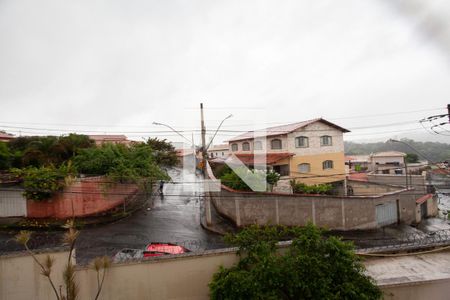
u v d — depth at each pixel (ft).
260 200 47.83
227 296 17.43
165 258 20.36
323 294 16.78
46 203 47.60
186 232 44.75
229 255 21.01
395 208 54.65
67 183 28.84
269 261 17.76
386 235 47.39
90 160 53.06
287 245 20.63
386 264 22.16
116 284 19.79
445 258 23.02
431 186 65.62
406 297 19.27
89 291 19.47
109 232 43.70
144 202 61.11
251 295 16.93
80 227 45.44
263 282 17.20
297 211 47.62
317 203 47.85
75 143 73.41
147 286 20.16
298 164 66.13
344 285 17.12
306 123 67.92
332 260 18.04
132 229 45.52
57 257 19.43
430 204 66.59
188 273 20.62
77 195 48.60
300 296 17.12
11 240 39.27
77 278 19.30
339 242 18.44
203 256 20.79
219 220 50.08
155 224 48.47
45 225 44.70
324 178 69.26
